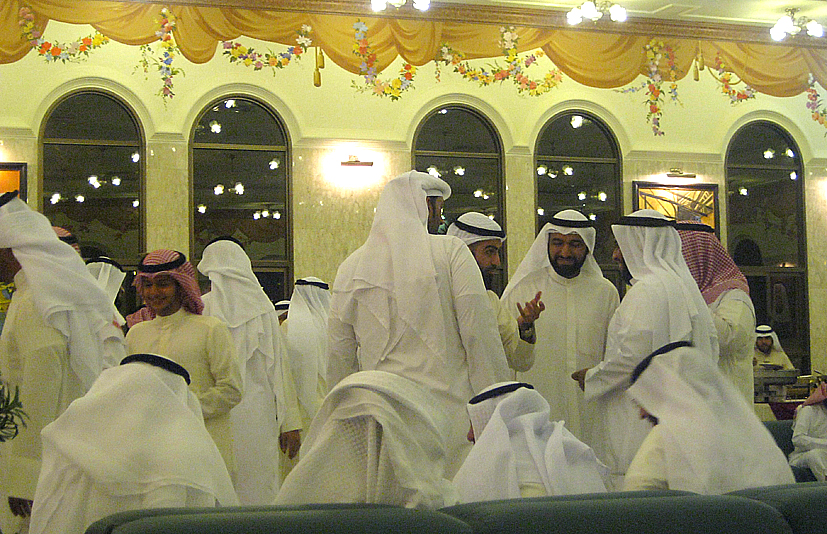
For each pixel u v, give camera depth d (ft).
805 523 6.96
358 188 36.29
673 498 6.74
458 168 37.58
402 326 11.68
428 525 6.03
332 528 5.87
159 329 13.16
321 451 7.11
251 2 35.42
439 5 37.11
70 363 11.86
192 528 5.72
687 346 9.07
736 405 8.82
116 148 34.53
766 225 40.70
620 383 13.14
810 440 16.93
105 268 20.01
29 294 11.82
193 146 35.22
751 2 37.65
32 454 11.28
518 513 6.32
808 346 40.47
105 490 7.86
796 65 40.81
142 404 8.26
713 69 39.91
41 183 33.71
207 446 8.38
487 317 11.65
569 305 15.28
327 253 35.91
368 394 7.15
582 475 8.95
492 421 8.93
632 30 39.04
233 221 35.58
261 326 15.88
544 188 38.45
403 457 6.93
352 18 36.42
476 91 37.58
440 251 11.84
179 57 34.99
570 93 38.50
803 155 40.96
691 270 14.94
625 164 38.91
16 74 33.60
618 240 14.24
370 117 36.58
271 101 35.76
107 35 34.35
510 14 37.76
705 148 39.73
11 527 11.47
